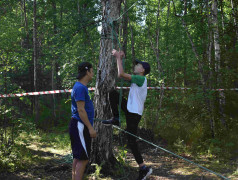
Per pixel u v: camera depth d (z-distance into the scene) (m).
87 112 3.30
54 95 16.81
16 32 14.69
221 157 5.78
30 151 5.88
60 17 16.23
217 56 7.91
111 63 4.50
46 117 13.93
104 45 4.50
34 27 13.51
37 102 12.73
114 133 8.27
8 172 4.38
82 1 12.92
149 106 9.24
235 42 8.83
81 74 3.38
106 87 4.50
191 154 6.23
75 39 12.04
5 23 14.68
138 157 3.70
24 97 5.99
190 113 8.44
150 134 7.59
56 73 16.61
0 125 5.48
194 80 9.08
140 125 8.91
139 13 12.99
